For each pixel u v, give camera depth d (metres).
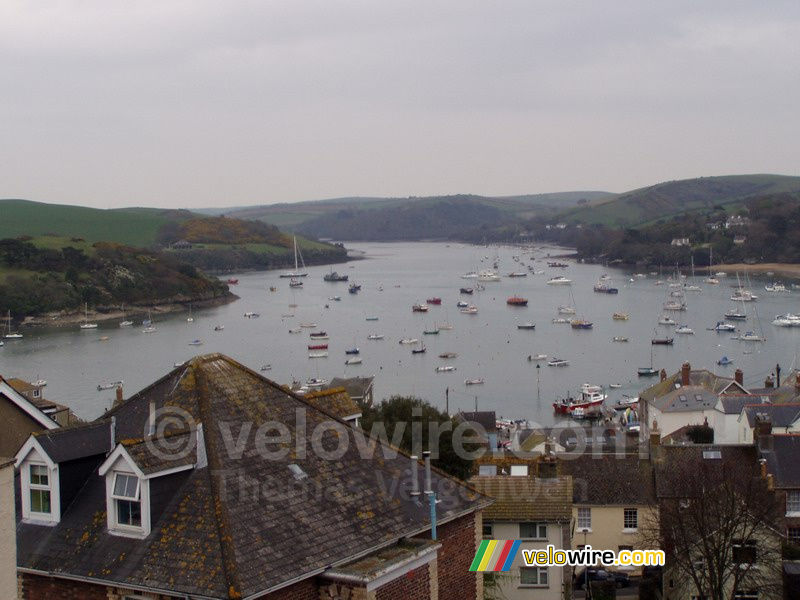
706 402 122.00
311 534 25.16
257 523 24.47
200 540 23.53
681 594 58.69
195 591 22.30
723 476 60.84
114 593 23.69
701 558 56.78
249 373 30.00
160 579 22.91
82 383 193.50
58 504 25.92
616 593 61.66
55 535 25.48
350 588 24.23
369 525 26.83
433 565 27.09
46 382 191.62
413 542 26.92
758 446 67.88
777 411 100.69
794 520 62.91
